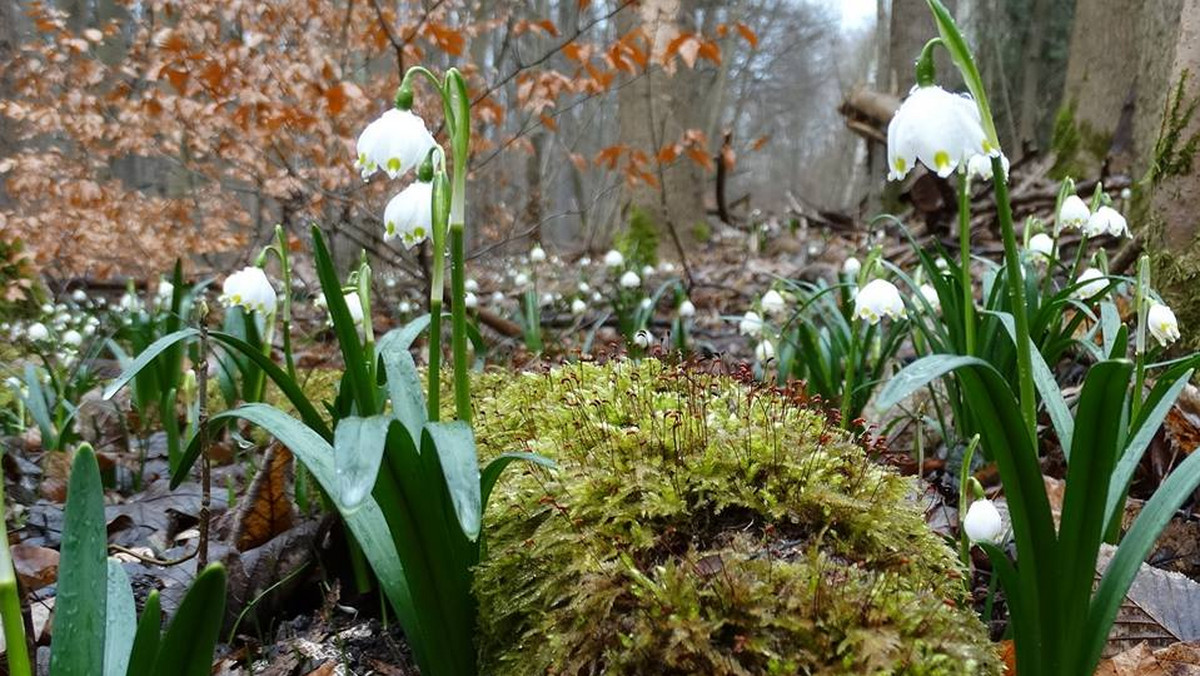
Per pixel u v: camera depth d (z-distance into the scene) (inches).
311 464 8.4
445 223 10.0
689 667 8.4
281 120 32.4
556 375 15.6
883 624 8.5
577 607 9.1
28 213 41.0
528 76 34.5
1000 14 120.5
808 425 12.1
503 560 10.0
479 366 21.5
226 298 15.0
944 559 10.5
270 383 24.8
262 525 14.4
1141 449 9.3
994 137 9.4
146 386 24.3
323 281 10.3
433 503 9.0
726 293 49.6
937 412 18.6
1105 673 10.5
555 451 11.7
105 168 48.2
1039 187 57.9
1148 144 35.0
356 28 36.4
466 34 36.3
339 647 12.0
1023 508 8.4
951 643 8.4
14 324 38.0
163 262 43.1
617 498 10.3
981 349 17.9
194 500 17.7
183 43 31.9
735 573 8.9
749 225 80.1
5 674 10.8
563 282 57.9
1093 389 7.5
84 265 43.1
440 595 9.6
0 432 24.8
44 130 35.3
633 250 69.3
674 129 68.7
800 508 10.3
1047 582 8.6
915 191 47.9
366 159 10.7
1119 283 17.3
